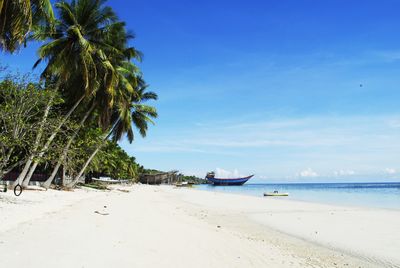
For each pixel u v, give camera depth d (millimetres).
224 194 53375
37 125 20375
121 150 82500
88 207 17359
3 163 18188
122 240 9031
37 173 37969
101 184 59500
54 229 9711
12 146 18500
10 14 11789
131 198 30781
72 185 34094
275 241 12234
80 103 30375
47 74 25203
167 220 14859
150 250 8250
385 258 10078
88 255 7145
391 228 15766
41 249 7309
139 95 39219
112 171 78062
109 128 37344
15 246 7406
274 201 35062
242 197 43094
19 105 19078
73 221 11594
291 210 24547
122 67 30328
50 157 22250
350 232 14695
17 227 9688
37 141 20188
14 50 13250
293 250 10750
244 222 17469
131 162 101000
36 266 6121
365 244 12102
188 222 15125
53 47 24234
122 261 6988
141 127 39312
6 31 12602
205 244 9867
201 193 55531
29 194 20812
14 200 16672
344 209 25469
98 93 28781
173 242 9586
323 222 17875
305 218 19578
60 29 25422
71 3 25672
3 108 18797
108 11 26141
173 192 57156
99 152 46875
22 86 19656
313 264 8953
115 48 27109
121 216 14562
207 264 7613
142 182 125688
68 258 6785
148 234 10430
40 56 23406
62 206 16672
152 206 22953
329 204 30938
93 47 25188
